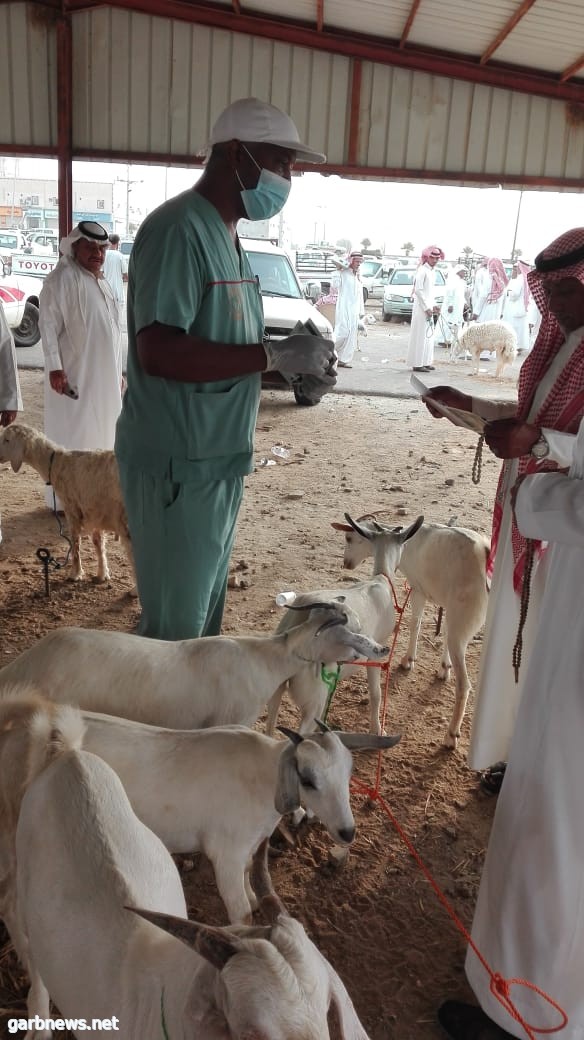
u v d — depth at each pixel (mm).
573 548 2506
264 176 3836
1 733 2766
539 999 2588
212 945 1732
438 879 3662
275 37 11156
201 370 3668
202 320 3857
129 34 11273
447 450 11695
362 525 5344
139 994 2074
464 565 4621
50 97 11578
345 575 6941
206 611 4352
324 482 9789
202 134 11672
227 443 4023
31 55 11375
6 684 3670
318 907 3463
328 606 3818
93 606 6223
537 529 2523
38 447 6340
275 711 4410
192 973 1995
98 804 2473
